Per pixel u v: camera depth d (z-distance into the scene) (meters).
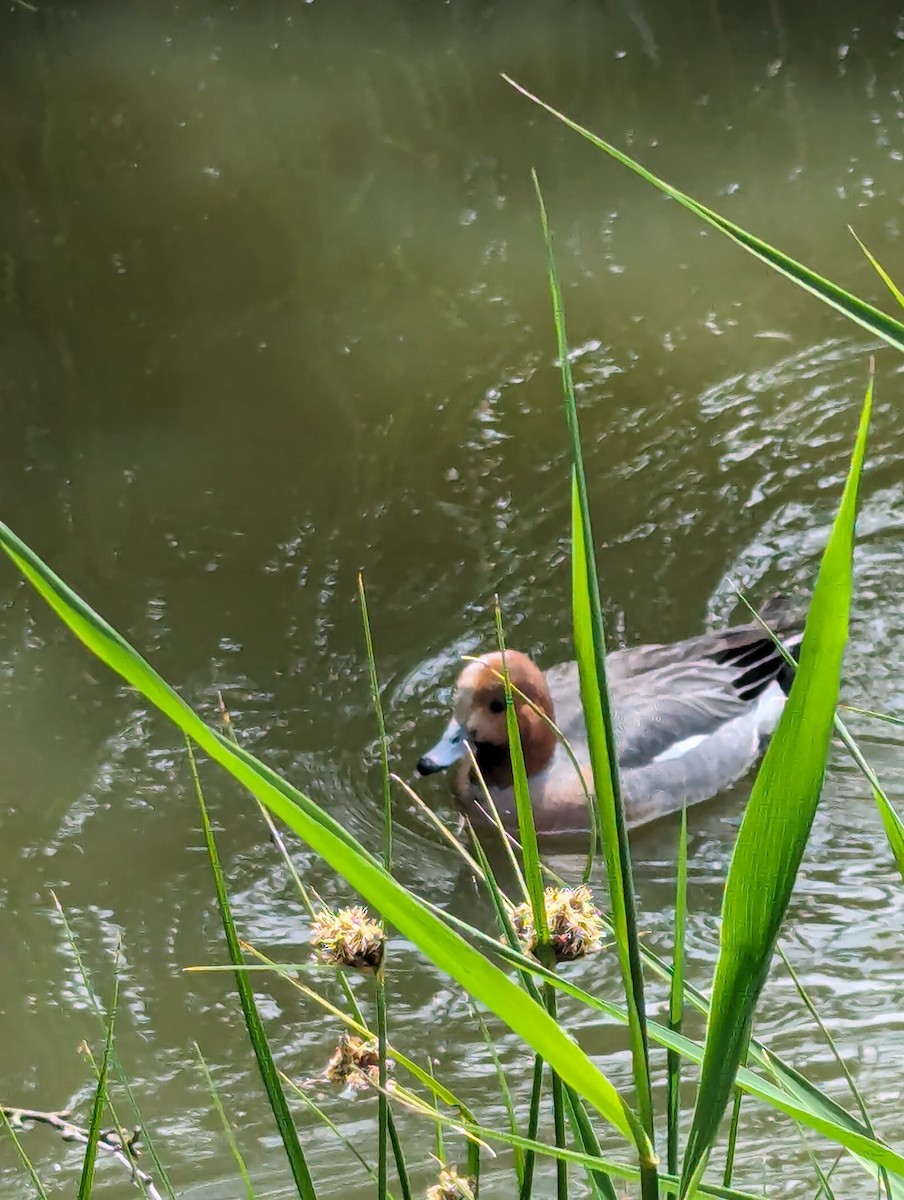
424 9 16.73
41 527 9.17
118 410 10.35
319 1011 5.75
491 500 9.34
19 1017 5.76
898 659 7.99
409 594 8.55
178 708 1.23
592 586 1.30
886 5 15.88
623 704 7.56
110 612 8.41
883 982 5.66
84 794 7.14
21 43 16.48
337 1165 4.52
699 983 5.79
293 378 10.63
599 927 1.78
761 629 7.97
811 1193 3.91
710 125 14.03
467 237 12.38
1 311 11.70
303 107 14.84
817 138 13.64
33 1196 4.59
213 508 9.31
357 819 7.04
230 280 11.95
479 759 7.27
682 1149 4.29
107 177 13.67
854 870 6.48
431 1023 5.64
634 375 10.49
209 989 5.90
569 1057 1.30
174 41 16.48
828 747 1.21
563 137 13.91
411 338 11.02
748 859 1.28
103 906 6.43
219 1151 4.80
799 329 10.91
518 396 10.32
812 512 9.19
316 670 8.00
